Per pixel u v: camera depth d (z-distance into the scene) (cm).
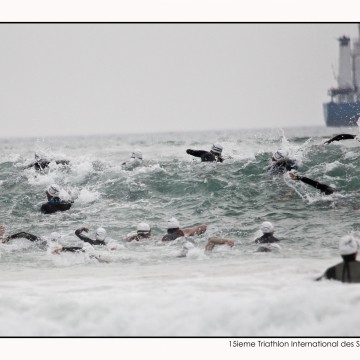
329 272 3192
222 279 3372
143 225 5172
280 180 6869
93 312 2927
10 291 3259
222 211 6050
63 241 5172
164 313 2878
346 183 6644
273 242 4750
